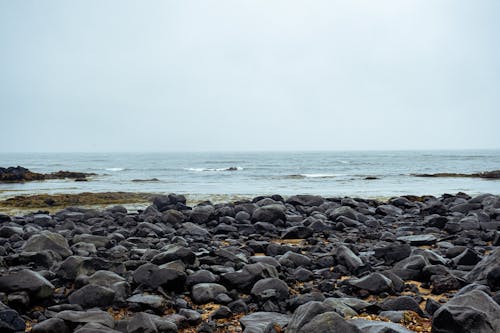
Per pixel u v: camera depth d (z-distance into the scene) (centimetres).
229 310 646
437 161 9881
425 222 1438
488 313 535
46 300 680
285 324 555
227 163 9962
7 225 1475
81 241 1120
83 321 569
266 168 7388
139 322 555
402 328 507
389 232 1319
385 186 3759
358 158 12662
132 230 1374
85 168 8419
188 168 7800
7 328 563
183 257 859
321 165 8362
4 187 4066
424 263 834
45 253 902
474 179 4666
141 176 5584
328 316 476
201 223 1551
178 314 638
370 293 724
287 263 904
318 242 1191
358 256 991
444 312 531
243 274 755
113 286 704
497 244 1103
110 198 2745
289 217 1547
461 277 794
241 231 1371
